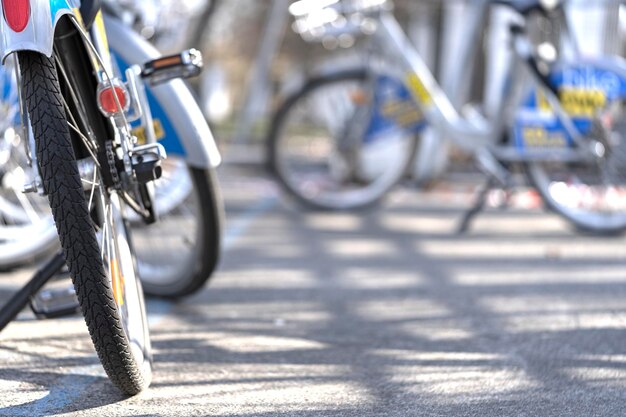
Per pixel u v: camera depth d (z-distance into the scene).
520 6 4.60
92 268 1.96
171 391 2.30
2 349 2.61
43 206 3.32
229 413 2.15
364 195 5.53
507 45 4.71
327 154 5.78
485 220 5.39
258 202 5.98
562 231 5.04
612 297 3.50
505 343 2.84
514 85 4.69
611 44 6.14
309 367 2.54
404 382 2.43
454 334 2.93
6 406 2.16
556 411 2.22
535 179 4.88
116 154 2.23
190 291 3.19
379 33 5.07
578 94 4.68
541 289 3.61
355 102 5.27
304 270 3.88
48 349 2.62
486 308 3.29
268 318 3.09
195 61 2.52
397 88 5.13
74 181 1.95
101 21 2.31
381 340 2.85
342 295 3.45
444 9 6.84
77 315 2.99
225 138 8.55
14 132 3.07
